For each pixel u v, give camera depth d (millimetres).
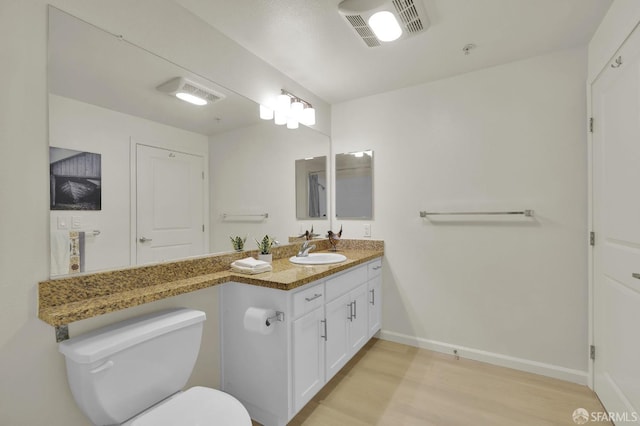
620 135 1538
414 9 1608
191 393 1237
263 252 2119
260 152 2180
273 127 2283
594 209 1901
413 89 2617
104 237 1342
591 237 1930
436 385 2033
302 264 2113
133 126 1457
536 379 2090
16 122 1081
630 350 1476
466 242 2404
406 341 2645
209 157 1837
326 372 1885
